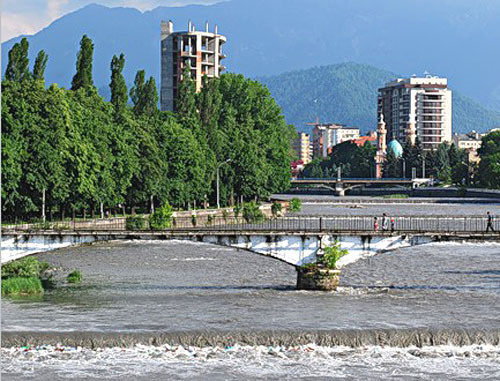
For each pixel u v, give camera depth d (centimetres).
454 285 9562
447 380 5597
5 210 12988
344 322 6988
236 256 12812
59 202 13550
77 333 6381
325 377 5638
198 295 8531
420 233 8862
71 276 9906
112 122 15412
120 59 16238
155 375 5653
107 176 14212
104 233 8944
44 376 5603
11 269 9312
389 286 9431
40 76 14550
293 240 8962
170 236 8906
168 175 17625
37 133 12506
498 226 17188
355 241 8950
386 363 5994
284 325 6838
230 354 6172
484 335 6525
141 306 7744
